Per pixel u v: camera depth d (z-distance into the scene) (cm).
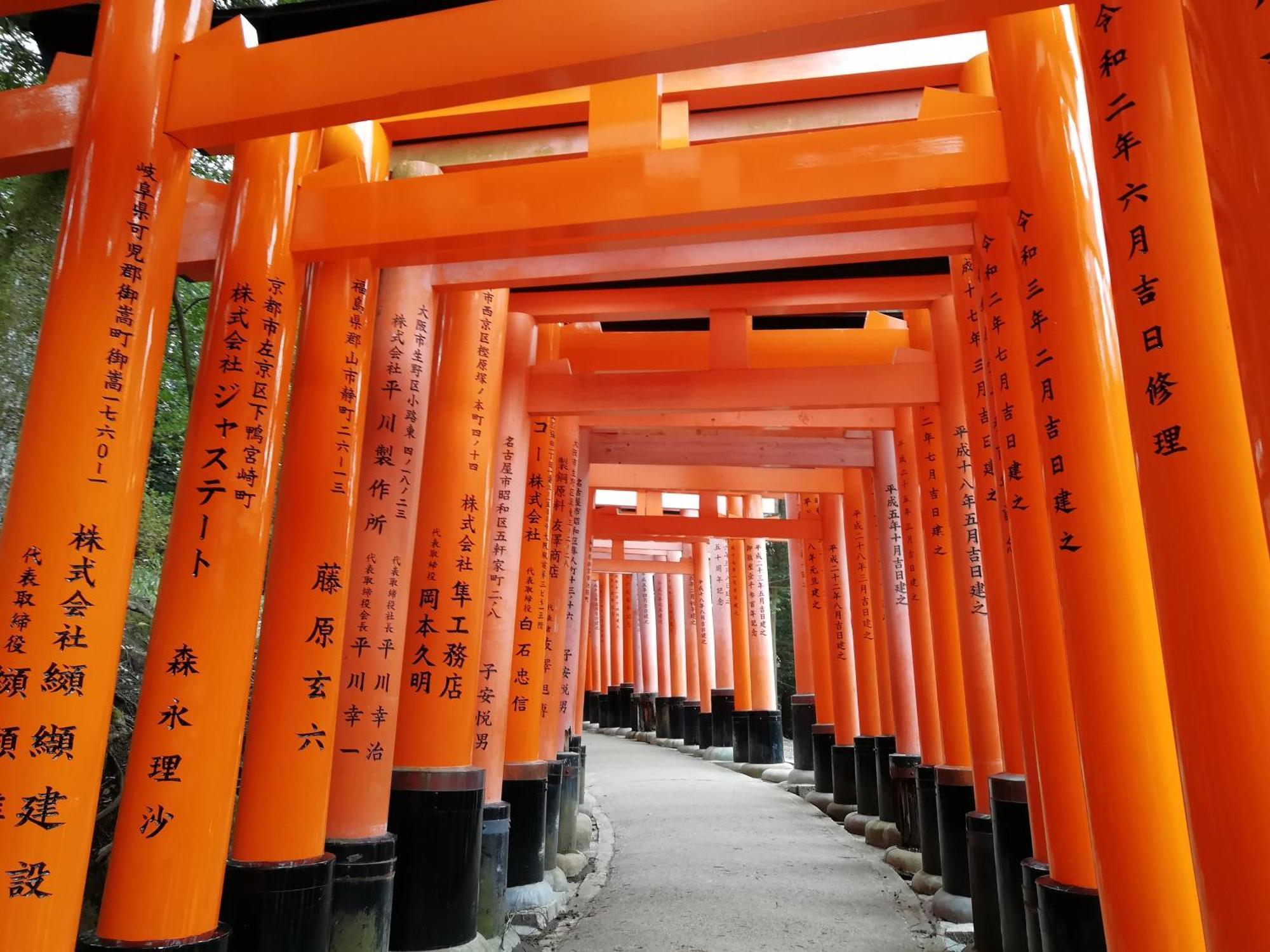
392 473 527
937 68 528
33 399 341
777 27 318
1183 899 322
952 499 657
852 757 1097
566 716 967
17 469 336
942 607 702
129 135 364
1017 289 442
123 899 349
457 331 608
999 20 400
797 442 1060
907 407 816
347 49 362
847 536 1076
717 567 1819
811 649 1282
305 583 438
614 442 1084
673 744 2022
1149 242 274
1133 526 353
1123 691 339
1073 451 362
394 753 548
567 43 338
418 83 351
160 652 373
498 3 349
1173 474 259
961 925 627
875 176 388
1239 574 245
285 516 447
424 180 417
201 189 506
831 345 820
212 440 392
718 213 393
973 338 556
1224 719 239
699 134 562
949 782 675
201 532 383
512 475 688
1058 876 398
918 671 776
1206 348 261
